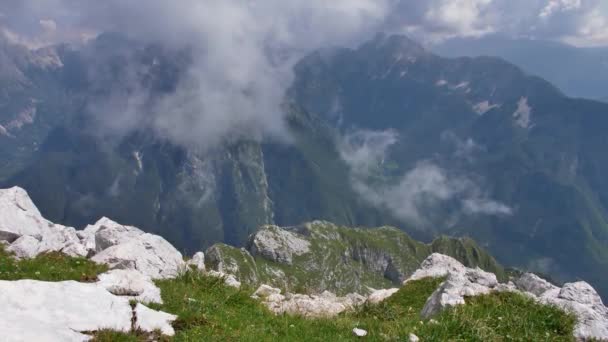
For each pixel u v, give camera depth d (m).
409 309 24.20
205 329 15.67
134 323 14.73
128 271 19.75
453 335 17.41
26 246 26.70
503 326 18.34
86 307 14.59
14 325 12.23
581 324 18.56
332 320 19.95
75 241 33.19
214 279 23.80
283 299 26.77
